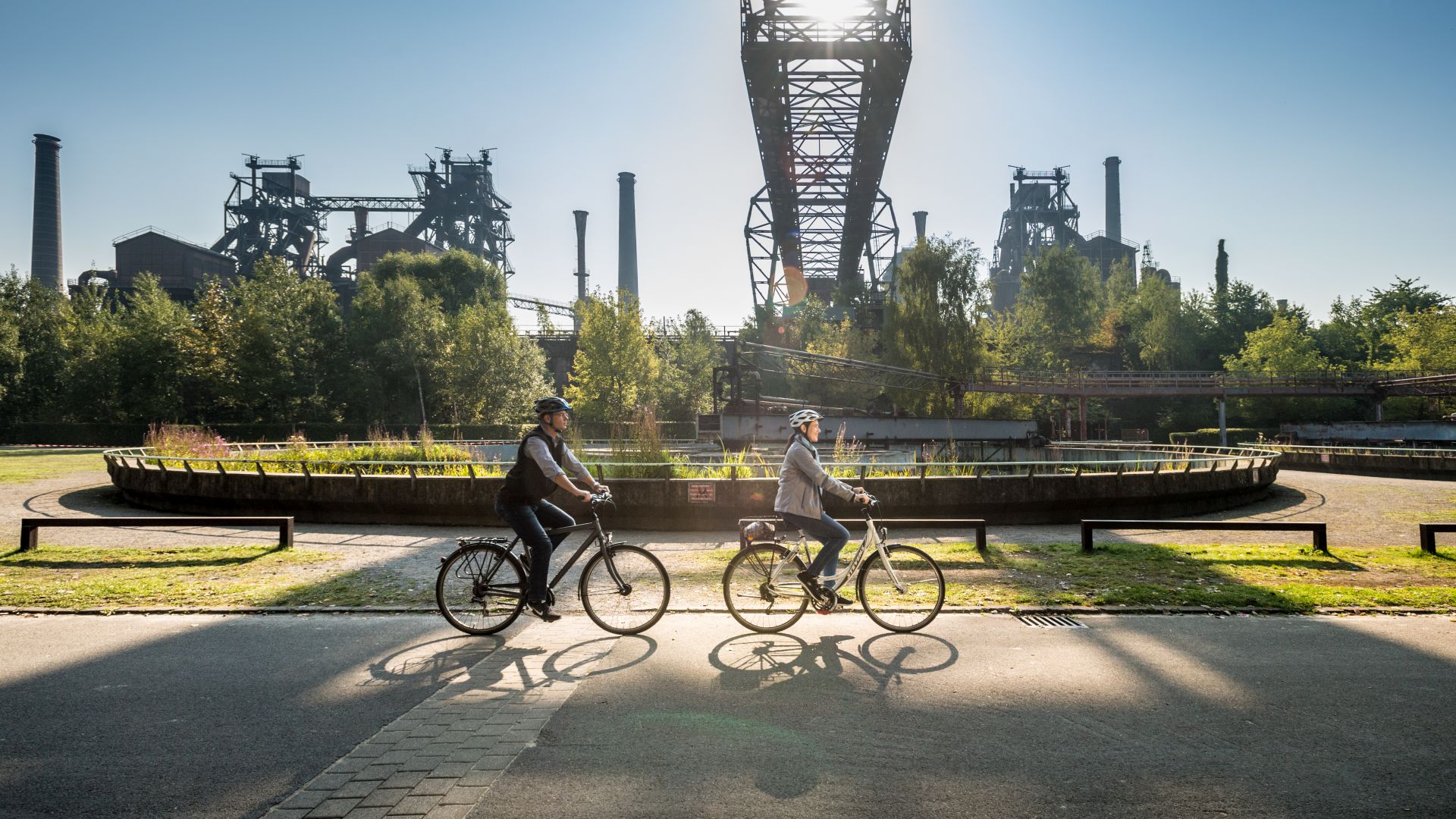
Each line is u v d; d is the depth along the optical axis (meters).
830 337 67.50
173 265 119.19
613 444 17.27
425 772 4.00
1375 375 67.19
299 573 9.66
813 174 71.38
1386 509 17.55
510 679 5.48
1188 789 3.81
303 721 4.72
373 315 66.69
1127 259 109.38
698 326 74.94
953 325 57.41
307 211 149.25
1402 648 6.26
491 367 62.56
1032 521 16.19
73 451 43.69
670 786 3.84
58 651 6.19
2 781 3.90
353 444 26.19
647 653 6.12
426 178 158.50
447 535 13.83
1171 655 6.04
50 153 162.50
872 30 55.22
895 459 30.34
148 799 3.73
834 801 3.68
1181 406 75.00
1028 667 5.75
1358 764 4.10
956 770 4.02
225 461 16.89
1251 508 18.44
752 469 16.98
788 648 6.24
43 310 69.69
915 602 7.55
